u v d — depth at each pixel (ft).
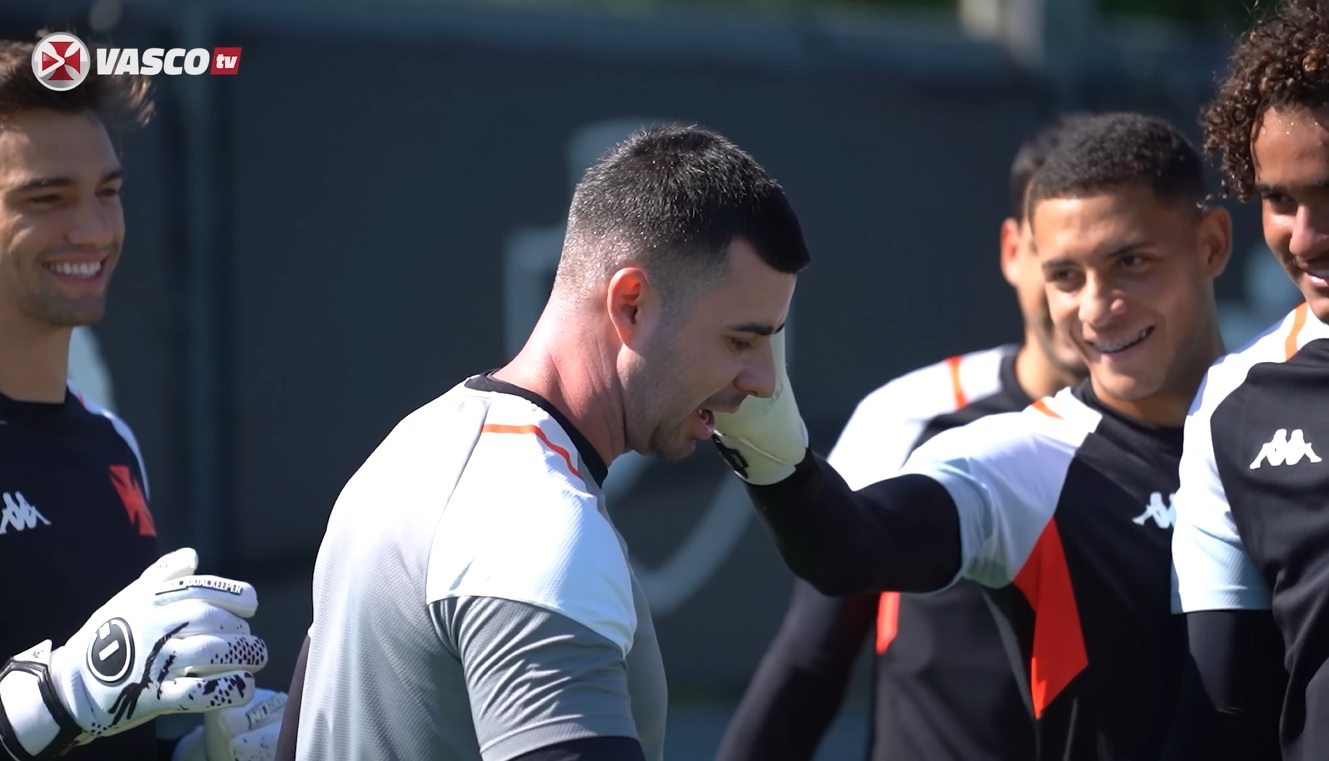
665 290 21.15
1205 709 24.58
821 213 61.36
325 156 53.42
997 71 64.95
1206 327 28.66
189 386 50.88
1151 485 27.71
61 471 26.50
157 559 28.30
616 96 58.70
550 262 57.67
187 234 50.83
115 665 22.45
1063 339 31.19
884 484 26.40
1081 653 27.22
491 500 20.04
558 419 21.42
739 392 22.06
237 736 25.52
